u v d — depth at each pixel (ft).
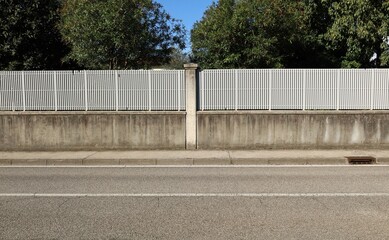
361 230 16.46
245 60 51.96
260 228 16.78
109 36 47.83
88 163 34.09
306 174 28.60
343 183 25.39
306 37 59.06
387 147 38.24
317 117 38.09
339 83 38.70
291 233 16.15
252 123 38.32
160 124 38.58
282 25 52.34
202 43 55.01
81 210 19.65
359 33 45.91
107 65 52.60
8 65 44.01
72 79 39.27
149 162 33.91
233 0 54.75
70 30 48.65
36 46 45.29
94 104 39.40
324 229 16.60
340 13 50.80
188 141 38.60
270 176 27.96
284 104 39.01
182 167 32.04
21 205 20.63
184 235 16.02
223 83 38.96
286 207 19.92
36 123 38.73
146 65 61.87
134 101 39.24
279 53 55.47
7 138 38.83
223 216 18.49
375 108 38.86
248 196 22.20
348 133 38.14
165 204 20.67
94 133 38.75
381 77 38.60
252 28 51.70
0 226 17.29
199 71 38.96
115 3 47.47
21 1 43.57
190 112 38.42
